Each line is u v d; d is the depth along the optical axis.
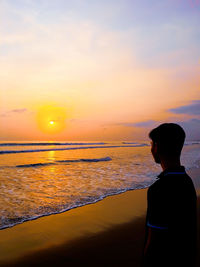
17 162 17.45
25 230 4.65
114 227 4.95
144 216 5.71
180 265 1.24
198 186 9.23
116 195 7.58
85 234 4.55
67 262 3.49
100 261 3.53
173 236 1.25
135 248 3.99
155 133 1.55
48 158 21.64
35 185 8.91
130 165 15.95
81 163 17.17
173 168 1.39
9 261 3.47
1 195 7.27
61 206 6.30
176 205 1.26
